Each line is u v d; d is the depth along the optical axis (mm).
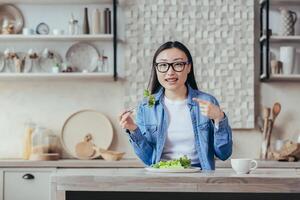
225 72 4805
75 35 4664
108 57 4844
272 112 4750
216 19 4820
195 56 4809
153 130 2951
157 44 4824
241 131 4805
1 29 4777
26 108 4863
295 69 4816
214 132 2768
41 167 4352
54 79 4852
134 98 4816
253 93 4785
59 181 2293
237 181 2256
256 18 4855
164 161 2803
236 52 4809
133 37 4828
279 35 4711
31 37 4660
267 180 2254
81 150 4617
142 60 4824
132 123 2865
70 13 4883
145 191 2277
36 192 4340
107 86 4859
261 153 4723
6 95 4859
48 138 4668
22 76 4633
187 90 2988
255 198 2275
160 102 2961
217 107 2678
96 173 2426
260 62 4797
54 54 4836
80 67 4828
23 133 4848
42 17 4891
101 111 4863
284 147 4461
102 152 4531
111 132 4816
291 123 4820
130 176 2275
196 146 2895
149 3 4836
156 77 3016
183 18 4824
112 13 4852
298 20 4848
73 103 4859
